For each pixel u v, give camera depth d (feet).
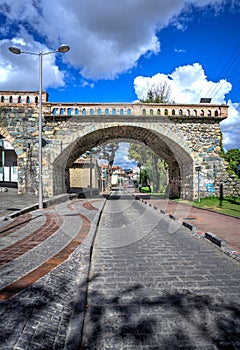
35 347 7.13
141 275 13.47
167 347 7.51
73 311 9.27
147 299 10.63
